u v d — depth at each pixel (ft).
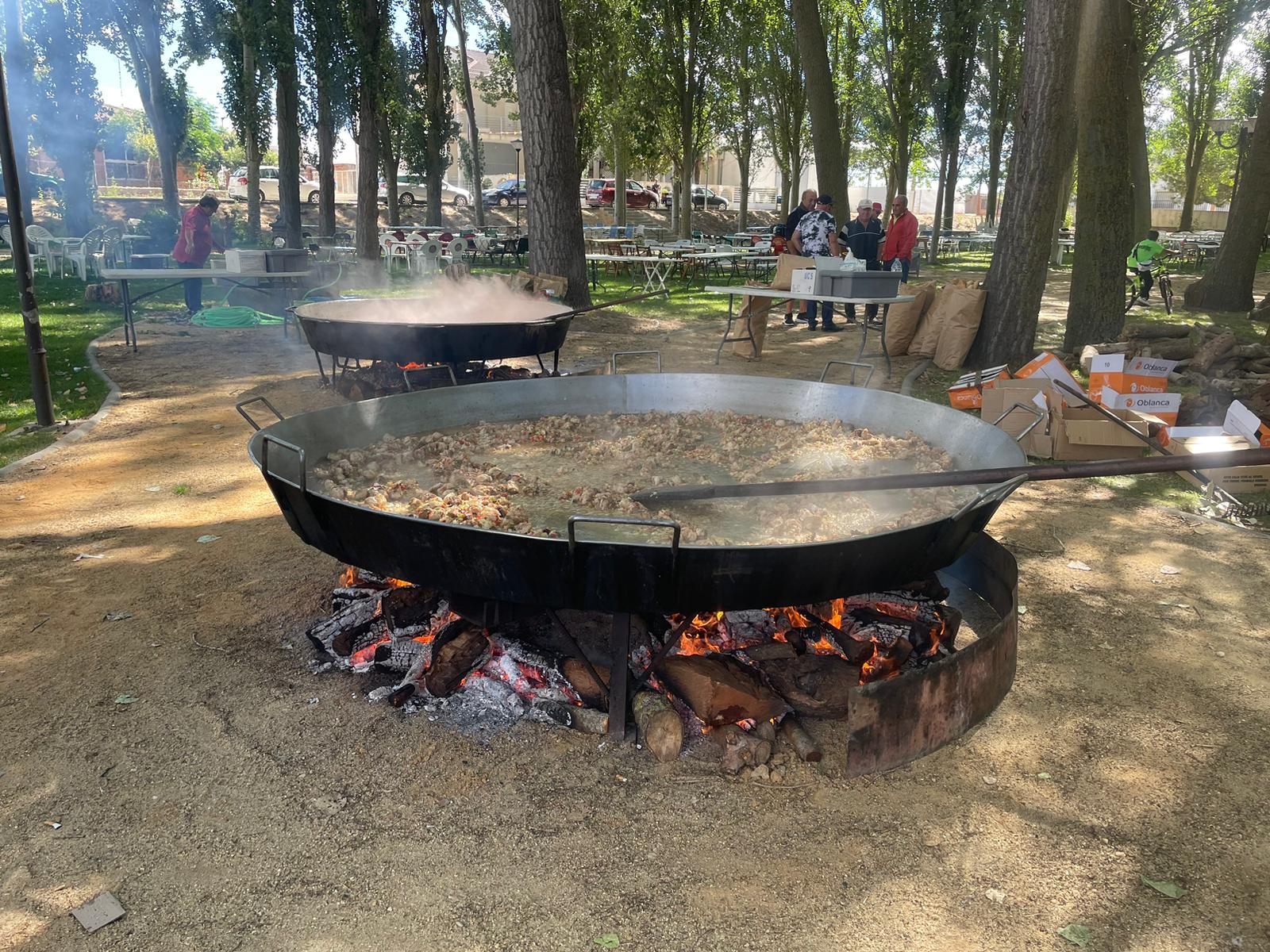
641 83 74.69
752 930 6.40
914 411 12.59
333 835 7.36
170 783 8.02
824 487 8.56
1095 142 27.37
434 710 9.10
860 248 40.06
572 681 9.05
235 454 18.44
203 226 36.81
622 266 62.23
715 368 27.22
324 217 65.05
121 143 141.90
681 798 7.84
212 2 65.00
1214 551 13.62
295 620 11.04
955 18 69.97
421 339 17.74
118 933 6.37
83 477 16.93
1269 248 86.79
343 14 52.90
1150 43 60.70
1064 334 32.94
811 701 9.09
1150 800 7.84
